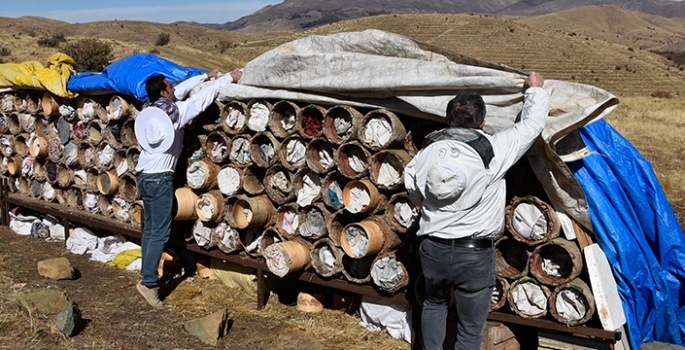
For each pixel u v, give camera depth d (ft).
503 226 13.00
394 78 13.39
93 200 22.54
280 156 16.14
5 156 25.99
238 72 17.26
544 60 403.13
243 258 17.37
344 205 14.87
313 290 16.92
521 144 11.13
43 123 24.04
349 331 15.49
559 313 12.39
